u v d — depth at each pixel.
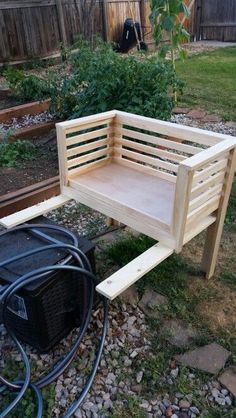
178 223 1.43
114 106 3.03
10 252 1.50
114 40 7.69
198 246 2.20
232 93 4.91
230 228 2.37
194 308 1.78
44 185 2.71
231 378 1.46
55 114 4.01
